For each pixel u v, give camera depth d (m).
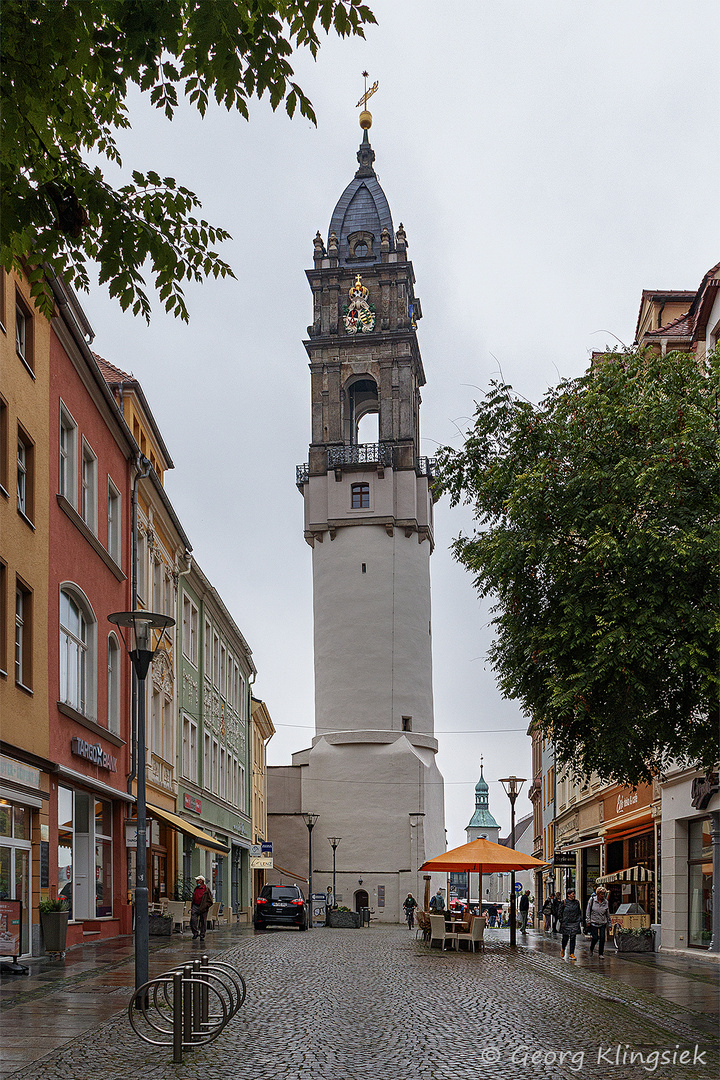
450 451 19.17
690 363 18.38
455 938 31.28
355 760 79.50
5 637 20.86
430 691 83.19
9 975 18.69
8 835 20.47
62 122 9.34
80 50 8.38
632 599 16.36
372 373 83.19
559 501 17.52
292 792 80.25
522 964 24.94
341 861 78.56
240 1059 11.40
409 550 82.31
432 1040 12.82
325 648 81.81
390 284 83.25
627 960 26.73
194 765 45.84
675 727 17.20
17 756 21.02
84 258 9.90
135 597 32.47
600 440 17.55
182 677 42.91
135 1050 11.80
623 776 18.58
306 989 18.19
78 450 26.67
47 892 22.41
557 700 16.48
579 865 50.62
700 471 16.73
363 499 82.31
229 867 55.03
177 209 9.82
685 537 15.96
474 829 172.75
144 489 34.84
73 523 26.00
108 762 28.25
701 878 29.48
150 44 8.30
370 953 28.25
